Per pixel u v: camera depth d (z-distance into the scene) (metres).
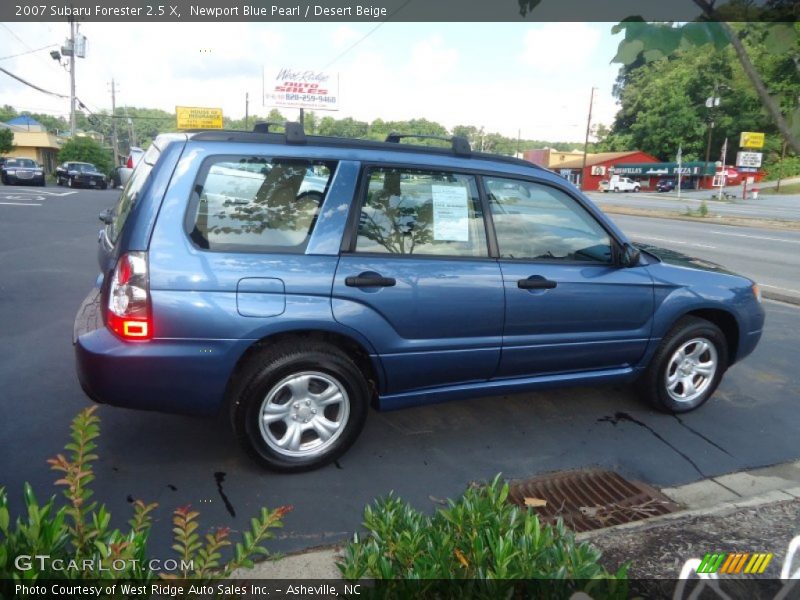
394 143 4.01
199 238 3.45
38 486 3.49
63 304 7.30
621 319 4.47
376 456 4.07
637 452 4.30
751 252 15.98
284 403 3.68
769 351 6.79
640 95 87.00
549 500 3.66
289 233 3.64
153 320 3.33
